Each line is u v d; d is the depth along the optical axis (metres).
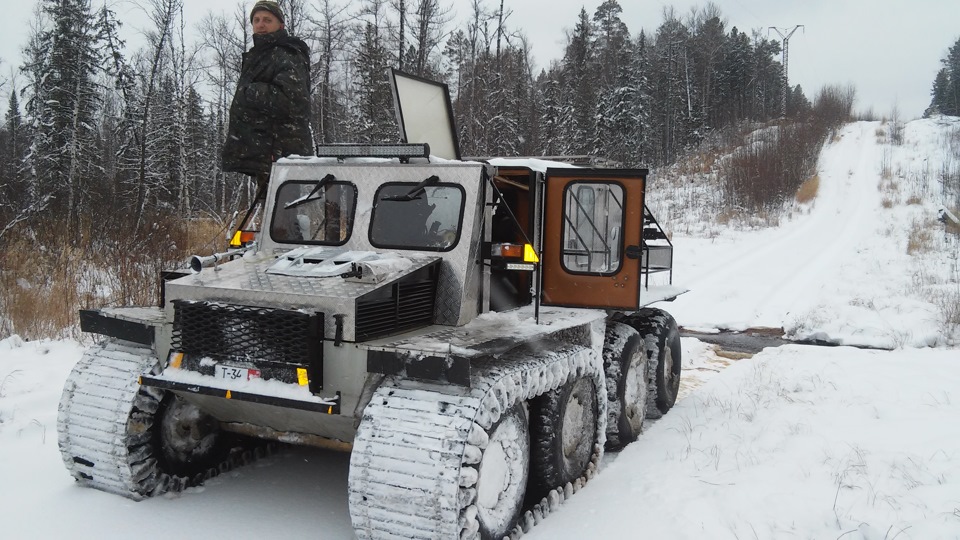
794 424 5.79
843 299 13.20
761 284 15.59
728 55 65.50
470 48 26.33
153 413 4.41
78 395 4.42
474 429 3.48
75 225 13.07
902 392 6.73
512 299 5.30
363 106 20.50
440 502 3.35
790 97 73.50
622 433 5.64
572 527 4.16
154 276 10.12
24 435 5.51
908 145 42.97
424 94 5.99
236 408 4.28
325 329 3.76
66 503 4.31
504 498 3.96
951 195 29.38
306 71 6.44
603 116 40.44
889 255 18.97
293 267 4.33
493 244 4.59
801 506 4.14
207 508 4.37
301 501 4.54
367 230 4.77
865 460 4.85
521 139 28.95
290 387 3.74
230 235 6.62
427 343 3.73
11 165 19.55
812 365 8.21
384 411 3.63
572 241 5.46
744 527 3.99
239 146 6.20
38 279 10.16
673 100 54.53
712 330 11.52
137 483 4.35
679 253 20.89
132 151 19.89
